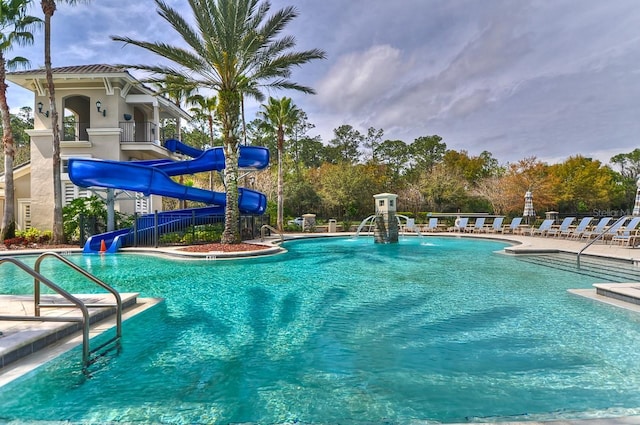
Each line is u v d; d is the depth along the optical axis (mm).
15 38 16594
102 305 5082
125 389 3229
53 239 16781
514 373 3443
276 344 4316
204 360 3861
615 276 8672
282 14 13789
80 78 20016
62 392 3184
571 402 2893
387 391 3123
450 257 12617
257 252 13047
